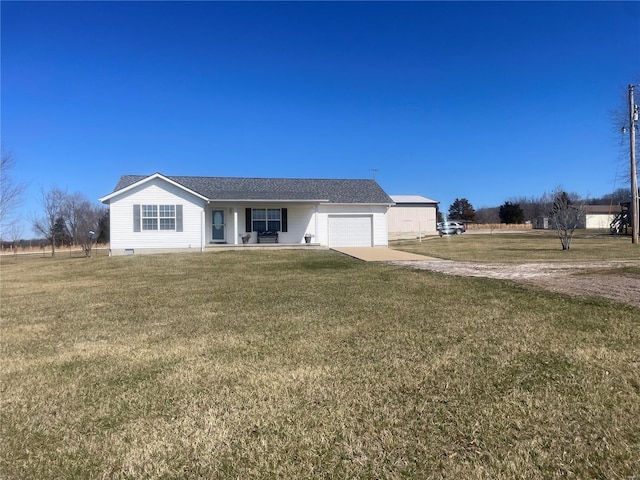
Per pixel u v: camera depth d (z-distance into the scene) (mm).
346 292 9180
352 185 26734
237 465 2725
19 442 3094
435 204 44688
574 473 2500
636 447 2723
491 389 3705
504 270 12141
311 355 4840
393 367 4348
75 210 34656
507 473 2521
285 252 19875
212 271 13914
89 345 5637
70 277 13766
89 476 2666
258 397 3732
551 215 25953
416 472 2574
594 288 8414
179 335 5988
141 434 3152
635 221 25188
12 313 8078
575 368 4098
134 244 20406
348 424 3188
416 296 8391
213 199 21625
